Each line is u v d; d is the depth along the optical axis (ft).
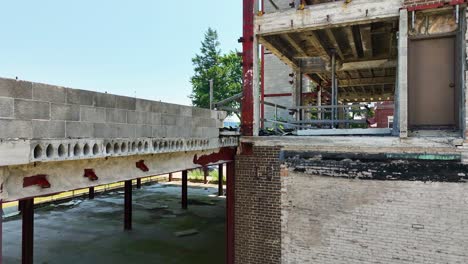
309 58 40.96
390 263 23.06
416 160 22.45
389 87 55.36
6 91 10.86
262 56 42.42
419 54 23.48
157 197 75.25
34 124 11.75
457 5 21.44
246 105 28.27
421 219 22.27
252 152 27.91
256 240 27.71
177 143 20.12
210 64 175.22
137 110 16.84
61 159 12.68
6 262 37.86
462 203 21.27
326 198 25.04
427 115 23.31
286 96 57.11
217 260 37.68
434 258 21.93
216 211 61.36
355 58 38.93
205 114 23.35
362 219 23.88
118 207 65.16
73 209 63.52
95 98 14.29
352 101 69.21
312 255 25.53
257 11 28.43
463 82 21.31
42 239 45.01
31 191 12.98
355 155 24.17
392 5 23.20
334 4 24.95
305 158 25.82
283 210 26.61
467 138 21.09
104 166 16.37
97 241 44.24
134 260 37.60
